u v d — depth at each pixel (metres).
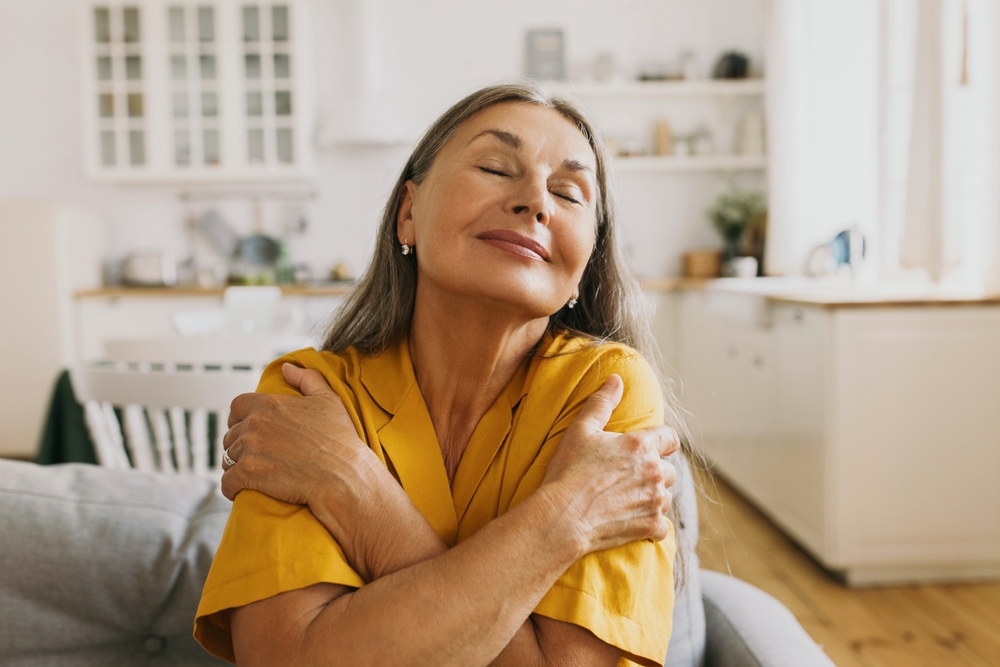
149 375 1.40
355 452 0.61
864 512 2.21
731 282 3.56
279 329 3.95
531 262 0.66
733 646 0.81
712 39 4.53
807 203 3.75
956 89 2.40
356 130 4.20
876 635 1.94
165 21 4.21
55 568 0.75
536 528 0.55
